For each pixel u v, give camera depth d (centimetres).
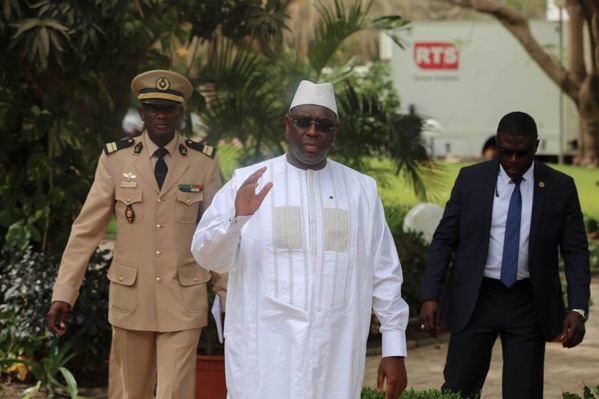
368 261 402
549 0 3120
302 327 385
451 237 523
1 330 734
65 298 530
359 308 397
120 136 920
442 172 1057
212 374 627
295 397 383
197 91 871
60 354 691
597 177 2431
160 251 531
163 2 776
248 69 902
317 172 404
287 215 393
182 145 545
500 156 500
